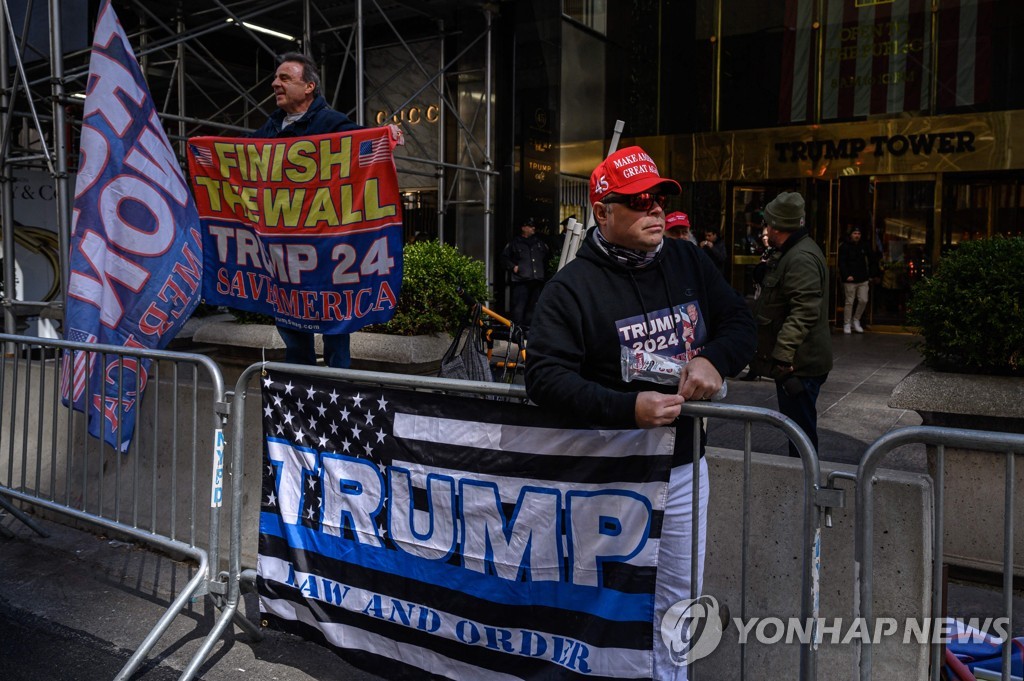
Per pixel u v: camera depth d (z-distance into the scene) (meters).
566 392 2.32
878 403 7.47
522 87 12.12
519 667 2.79
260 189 4.53
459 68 12.30
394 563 3.05
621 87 13.95
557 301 2.45
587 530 2.65
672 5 14.45
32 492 5.56
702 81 14.60
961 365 4.32
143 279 5.00
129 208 4.99
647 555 2.54
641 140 14.45
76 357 4.61
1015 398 3.91
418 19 12.61
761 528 3.02
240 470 3.44
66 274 6.78
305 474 3.27
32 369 5.64
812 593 2.40
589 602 2.66
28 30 8.42
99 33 4.96
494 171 12.11
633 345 2.45
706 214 14.88
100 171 4.93
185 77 12.16
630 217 2.38
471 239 12.49
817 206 14.16
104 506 5.12
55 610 4.09
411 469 2.99
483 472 2.83
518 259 11.45
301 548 3.28
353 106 13.22
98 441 5.18
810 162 14.09
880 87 13.51
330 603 3.21
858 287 13.27
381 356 6.71
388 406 3.04
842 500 2.34
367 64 13.19
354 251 4.37
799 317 4.54
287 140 4.40
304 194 4.42
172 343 9.14
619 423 2.31
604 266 2.47
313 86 4.45
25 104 11.50
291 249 4.50
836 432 6.45
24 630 3.89
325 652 3.60
